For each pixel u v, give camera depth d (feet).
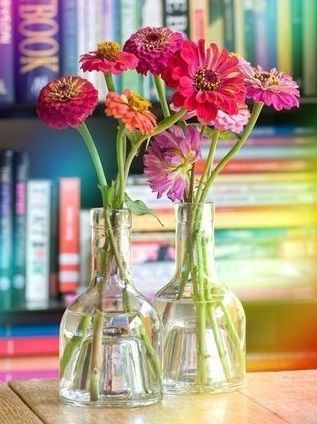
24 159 6.60
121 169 3.83
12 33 6.52
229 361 4.02
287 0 6.64
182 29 6.59
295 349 6.82
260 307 6.68
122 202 3.84
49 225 6.63
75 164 7.16
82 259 6.64
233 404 3.87
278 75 3.98
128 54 3.84
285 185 6.73
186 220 3.99
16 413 3.78
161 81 4.16
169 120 3.85
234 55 3.89
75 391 3.83
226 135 4.07
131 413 3.76
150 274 6.60
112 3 6.55
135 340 3.83
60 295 6.63
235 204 6.70
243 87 3.84
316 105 6.67
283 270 6.73
